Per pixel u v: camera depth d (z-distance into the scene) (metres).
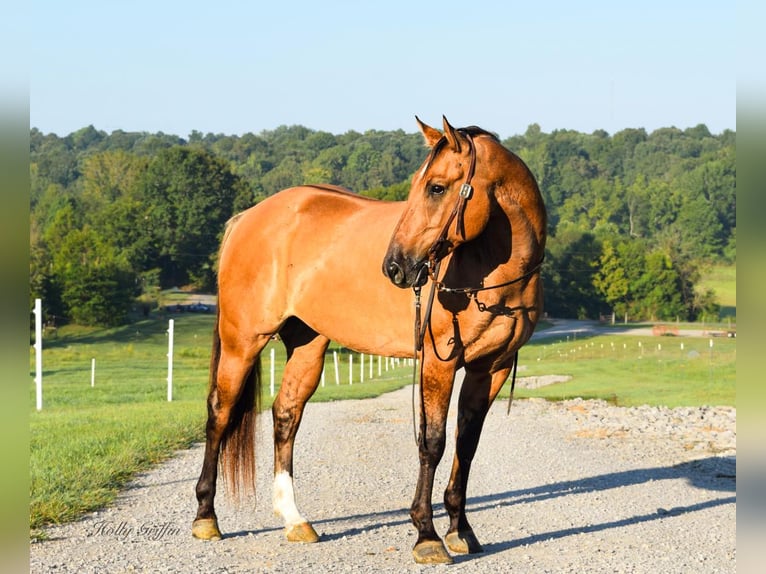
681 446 12.11
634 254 90.19
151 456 10.35
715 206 109.12
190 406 17.97
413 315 6.27
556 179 153.00
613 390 24.94
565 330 79.75
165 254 87.44
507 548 6.36
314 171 149.75
